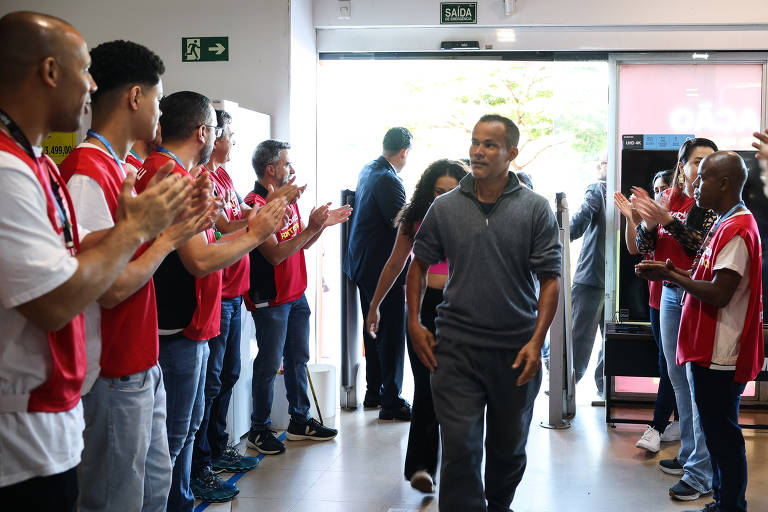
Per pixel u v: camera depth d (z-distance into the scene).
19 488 1.50
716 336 2.95
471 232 2.61
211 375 3.52
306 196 5.36
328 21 5.44
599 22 5.27
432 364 2.69
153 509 2.25
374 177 4.91
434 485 3.62
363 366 5.82
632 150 4.95
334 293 6.30
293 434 4.45
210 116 2.66
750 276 2.91
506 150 2.58
